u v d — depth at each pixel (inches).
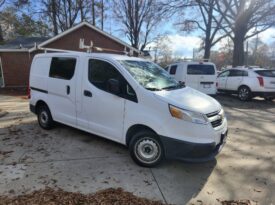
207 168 187.2
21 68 824.9
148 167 182.7
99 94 203.8
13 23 1336.1
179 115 167.8
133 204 137.3
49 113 255.8
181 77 470.9
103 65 205.5
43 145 222.1
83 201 137.6
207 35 1083.9
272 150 226.8
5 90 732.0
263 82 489.4
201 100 186.9
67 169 177.9
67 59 233.3
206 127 168.6
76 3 1339.8
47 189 150.3
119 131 194.5
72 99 226.1
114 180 164.4
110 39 809.5
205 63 473.7
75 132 257.3
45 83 253.4
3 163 185.8
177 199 146.2
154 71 215.8
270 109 424.8
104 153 206.7
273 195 153.9
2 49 784.9
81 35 789.9
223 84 556.7
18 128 272.4
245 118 351.3
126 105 187.8
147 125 177.6
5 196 142.1
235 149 227.5
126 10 1482.5
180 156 169.9
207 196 150.6
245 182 168.6
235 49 864.9
